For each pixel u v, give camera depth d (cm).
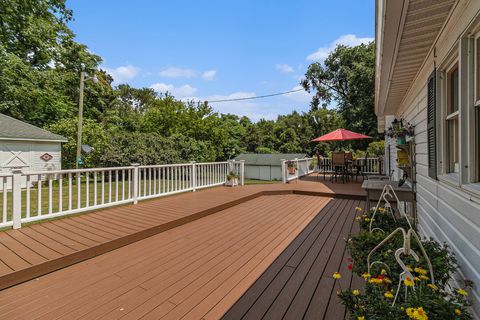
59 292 231
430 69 273
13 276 242
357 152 1584
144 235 377
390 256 192
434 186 263
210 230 418
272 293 226
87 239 336
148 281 251
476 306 156
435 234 262
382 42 248
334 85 2119
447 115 233
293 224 448
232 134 2555
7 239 336
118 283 247
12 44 1407
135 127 2148
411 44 254
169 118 1675
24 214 541
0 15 1308
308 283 243
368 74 1720
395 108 606
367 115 1811
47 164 1099
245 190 760
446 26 206
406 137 420
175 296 224
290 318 191
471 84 169
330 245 343
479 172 166
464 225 177
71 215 462
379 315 128
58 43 1603
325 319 189
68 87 1706
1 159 958
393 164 770
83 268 281
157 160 1245
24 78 1370
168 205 545
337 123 2248
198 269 276
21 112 1418
